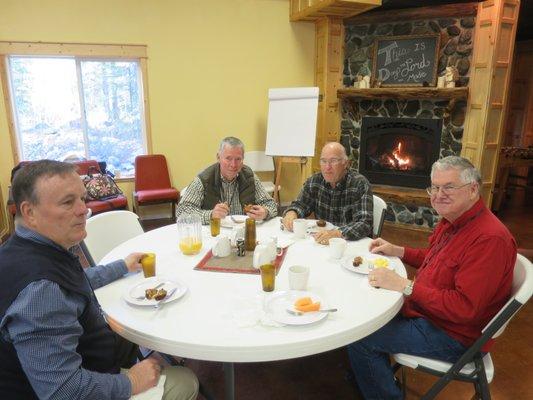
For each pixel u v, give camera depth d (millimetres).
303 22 5016
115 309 1337
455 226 1534
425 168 4605
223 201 2594
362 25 4699
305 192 2578
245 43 4852
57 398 987
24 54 4125
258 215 2314
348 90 4754
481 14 3953
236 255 1809
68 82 4426
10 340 986
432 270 1556
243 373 2037
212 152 5008
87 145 4637
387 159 4840
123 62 4543
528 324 2555
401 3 4199
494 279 1364
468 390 1929
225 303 1366
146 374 1244
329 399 1865
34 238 1075
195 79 4742
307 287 1485
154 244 1958
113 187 4207
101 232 2072
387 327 1557
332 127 5070
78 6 4160
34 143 4473
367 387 1643
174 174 4898
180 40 4586
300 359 2146
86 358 1175
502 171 4969
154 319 1268
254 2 4773
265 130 5191
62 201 1056
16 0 3977
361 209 2271
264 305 1334
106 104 4598
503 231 1400
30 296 973
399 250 1878
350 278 1569
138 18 4383
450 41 4215
